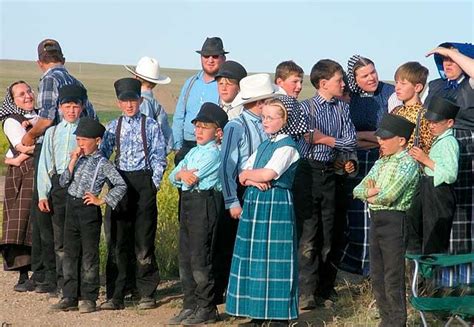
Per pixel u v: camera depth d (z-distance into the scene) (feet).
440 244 30.32
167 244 39.14
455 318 27.09
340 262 33.63
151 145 32.50
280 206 27.89
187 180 29.50
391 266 26.81
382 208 26.89
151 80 35.12
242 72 31.45
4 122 36.78
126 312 32.35
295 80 31.89
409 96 31.37
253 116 29.63
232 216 29.30
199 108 34.12
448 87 31.58
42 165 33.42
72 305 32.40
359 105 34.32
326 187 31.63
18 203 35.96
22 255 36.22
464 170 31.07
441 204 30.01
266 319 27.89
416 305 25.72
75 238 32.19
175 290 35.86
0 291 36.01
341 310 31.63
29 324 30.73
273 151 27.84
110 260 32.73
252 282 27.84
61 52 35.35
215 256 30.76
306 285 31.83
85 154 31.96
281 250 27.81
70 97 33.01
